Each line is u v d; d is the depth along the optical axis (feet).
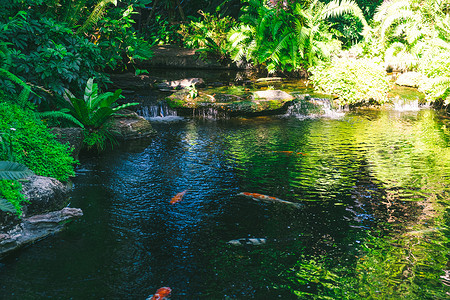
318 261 12.32
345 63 36.01
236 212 15.47
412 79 38.81
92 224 14.33
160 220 14.76
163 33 51.57
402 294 10.82
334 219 15.01
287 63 41.11
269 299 10.59
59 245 13.01
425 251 12.87
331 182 18.39
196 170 19.61
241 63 44.19
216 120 29.58
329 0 49.01
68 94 21.66
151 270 11.75
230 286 11.09
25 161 15.53
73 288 10.85
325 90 34.91
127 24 26.48
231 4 55.21
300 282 11.32
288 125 28.48
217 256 12.55
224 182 18.26
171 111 30.45
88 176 18.53
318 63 38.34
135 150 22.36
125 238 13.48
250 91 33.91
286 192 17.31
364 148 23.31
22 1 20.17
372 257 12.55
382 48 42.86
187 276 11.50
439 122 29.53
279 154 22.13
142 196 16.66
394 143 24.31
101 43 23.79
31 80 19.93
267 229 14.24
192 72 41.24
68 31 20.58
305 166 20.36
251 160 21.13
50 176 16.15
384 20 40.88
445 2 40.45
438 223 14.69
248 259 12.41
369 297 10.68
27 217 13.70
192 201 16.31
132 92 31.89
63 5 23.44
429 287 11.11
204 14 46.39
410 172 19.60
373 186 17.98
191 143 23.85
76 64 21.22
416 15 40.60
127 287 10.96
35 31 20.81
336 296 10.73
